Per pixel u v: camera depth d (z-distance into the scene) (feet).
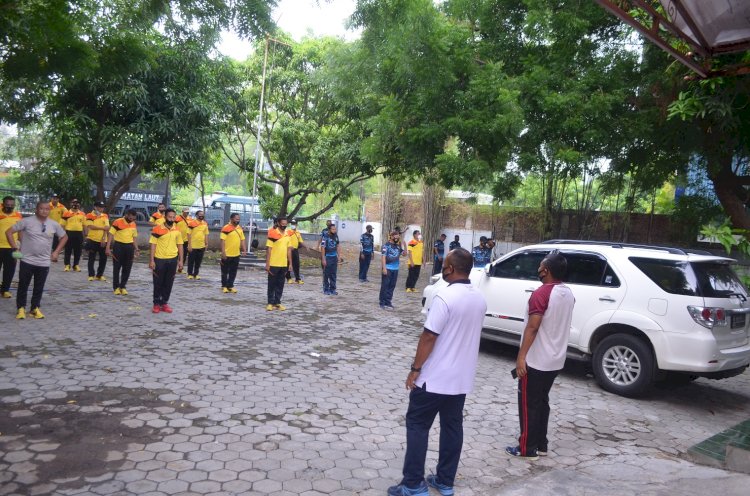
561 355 14.56
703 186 48.88
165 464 12.80
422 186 90.89
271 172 79.36
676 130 34.86
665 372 21.06
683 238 55.98
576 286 23.09
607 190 48.52
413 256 49.57
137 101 51.65
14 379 17.85
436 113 42.19
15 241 28.94
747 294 21.62
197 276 47.24
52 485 11.48
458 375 11.74
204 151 59.93
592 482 13.11
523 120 37.09
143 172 68.69
